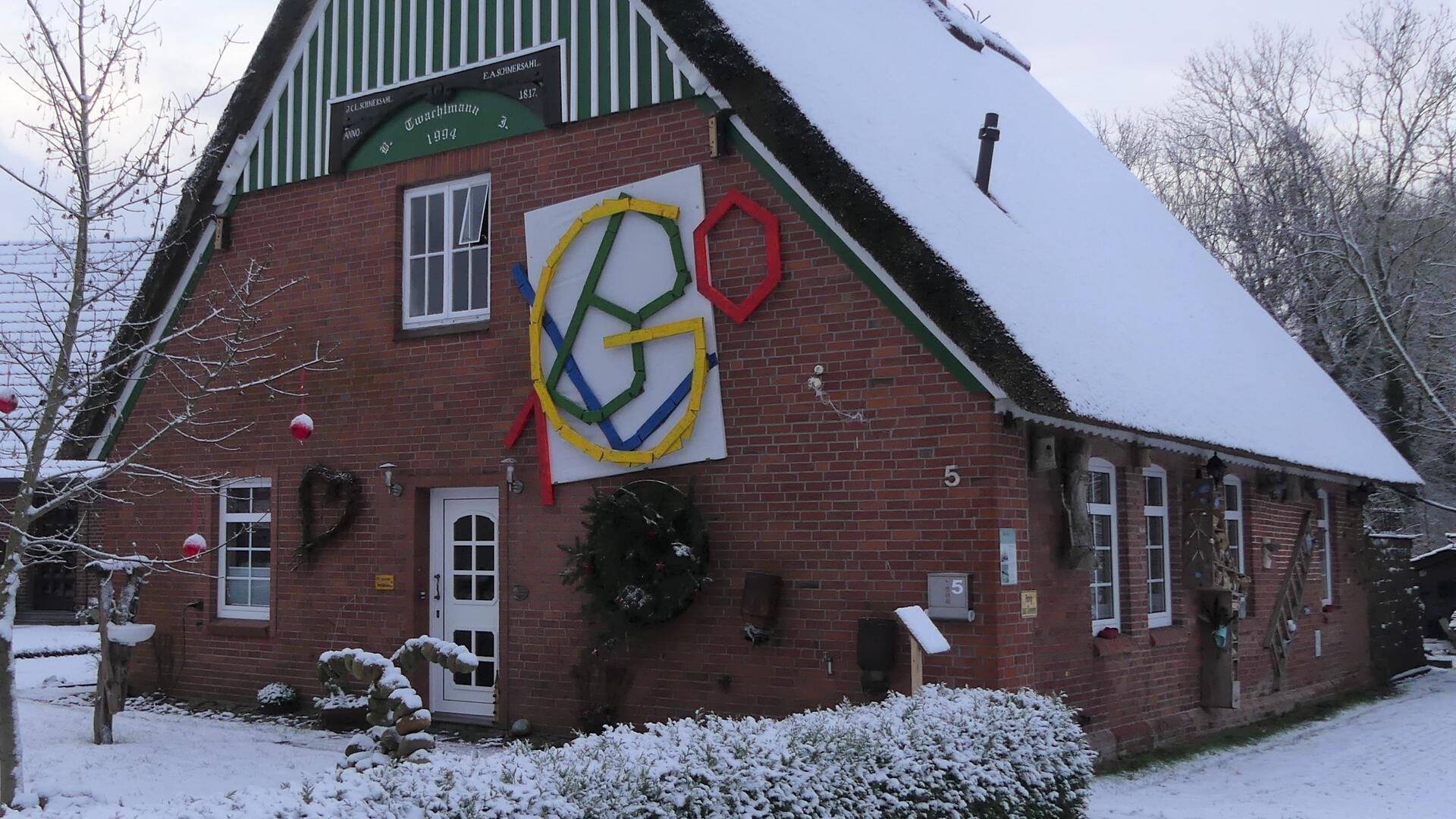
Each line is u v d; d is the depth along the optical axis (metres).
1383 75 30.98
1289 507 16.33
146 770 10.05
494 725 11.88
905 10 17.25
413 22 12.94
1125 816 9.30
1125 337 12.29
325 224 13.38
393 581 12.60
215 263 14.09
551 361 11.62
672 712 10.84
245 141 13.85
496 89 12.27
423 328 12.68
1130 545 12.10
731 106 10.67
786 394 10.44
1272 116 34.50
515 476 11.88
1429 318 29.08
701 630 10.74
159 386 14.34
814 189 10.09
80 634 20.97
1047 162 16.27
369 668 7.96
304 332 13.40
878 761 6.80
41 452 8.32
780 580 10.34
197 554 10.39
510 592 11.83
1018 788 7.53
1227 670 13.34
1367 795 10.55
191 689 14.02
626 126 11.40
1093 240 14.81
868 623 9.77
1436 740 13.62
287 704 13.09
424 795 5.05
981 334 9.34
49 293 22.17
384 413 12.80
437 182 12.80
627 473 11.21
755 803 5.99
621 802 5.46
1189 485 13.52
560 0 11.95
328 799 4.88
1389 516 33.50
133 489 14.52
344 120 13.27
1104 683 11.46
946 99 14.76
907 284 9.63
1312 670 16.86
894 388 9.99
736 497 10.62
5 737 8.16
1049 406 9.12
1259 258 34.25
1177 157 39.88
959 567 9.64
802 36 12.29
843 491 10.16
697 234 10.86
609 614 10.73
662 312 11.02
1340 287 30.91
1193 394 12.66
